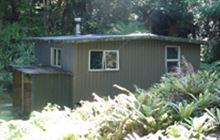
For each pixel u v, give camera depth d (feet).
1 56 54.85
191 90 21.30
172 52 40.04
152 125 15.61
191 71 31.04
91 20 65.92
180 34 63.46
